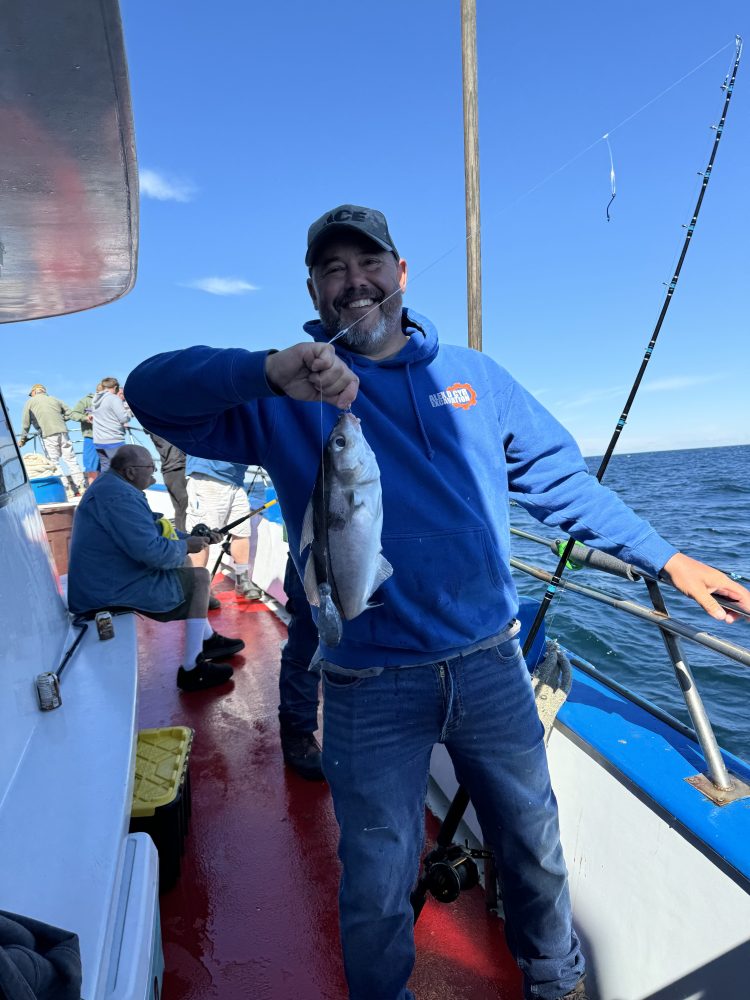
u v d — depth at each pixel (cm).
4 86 116
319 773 318
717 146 207
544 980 174
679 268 212
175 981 213
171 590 388
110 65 113
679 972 164
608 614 615
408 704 166
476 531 172
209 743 361
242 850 273
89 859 143
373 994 163
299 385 142
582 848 201
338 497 155
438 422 178
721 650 160
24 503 254
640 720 213
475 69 409
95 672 248
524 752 172
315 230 181
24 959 88
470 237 425
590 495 191
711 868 157
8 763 173
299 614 311
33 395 1074
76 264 215
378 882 159
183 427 169
